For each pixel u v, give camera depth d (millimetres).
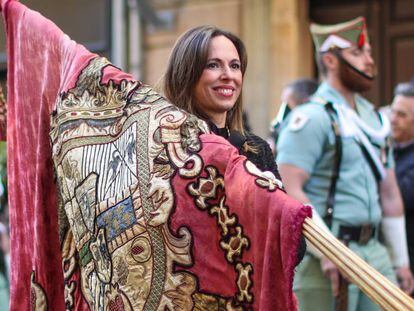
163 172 3760
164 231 3719
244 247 3600
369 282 3184
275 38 10711
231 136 4242
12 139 4520
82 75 4113
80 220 3982
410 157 6902
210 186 3689
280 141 5852
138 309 3742
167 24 10875
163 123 3834
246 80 10789
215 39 4164
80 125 4039
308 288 5703
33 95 4438
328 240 3314
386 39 10891
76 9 10445
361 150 5855
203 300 3678
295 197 5730
